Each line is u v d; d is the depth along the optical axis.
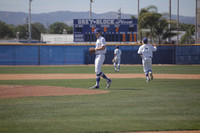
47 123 8.09
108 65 44.62
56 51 46.00
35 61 45.59
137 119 8.52
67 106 10.38
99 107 10.20
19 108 10.04
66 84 17.52
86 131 7.31
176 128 7.61
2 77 23.06
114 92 13.85
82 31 45.25
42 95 12.92
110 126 7.78
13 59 45.19
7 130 7.41
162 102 11.19
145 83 18.09
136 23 45.25
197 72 28.58
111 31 45.34
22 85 16.91
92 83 18.14
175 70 31.91
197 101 11.42
